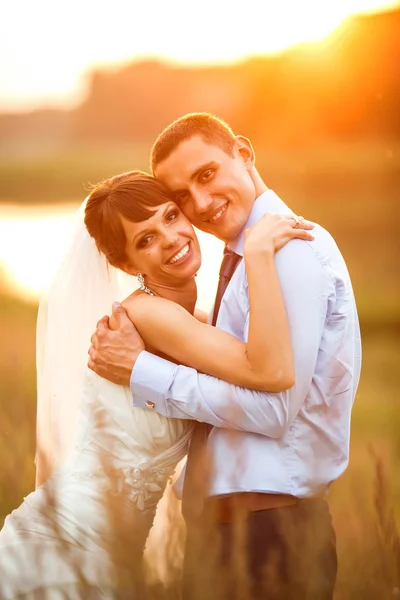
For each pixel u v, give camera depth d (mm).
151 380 3389
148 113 156875
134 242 3512
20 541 3369
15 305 14797
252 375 3252
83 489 3486
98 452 3555
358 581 2969
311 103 52781
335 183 37844
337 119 50500
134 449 3529
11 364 5227
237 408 3289
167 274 3547
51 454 3771
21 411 4043
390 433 6730
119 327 3473
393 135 44844
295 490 3377
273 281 3242
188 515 3512
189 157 3465
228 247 3623
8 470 3812
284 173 45688
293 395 3299
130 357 3430
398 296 15688
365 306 15242
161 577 3100
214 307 3666
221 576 2973
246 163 3623
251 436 3383
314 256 3328
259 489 3342
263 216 3379
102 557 3330
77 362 3840
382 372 11289
